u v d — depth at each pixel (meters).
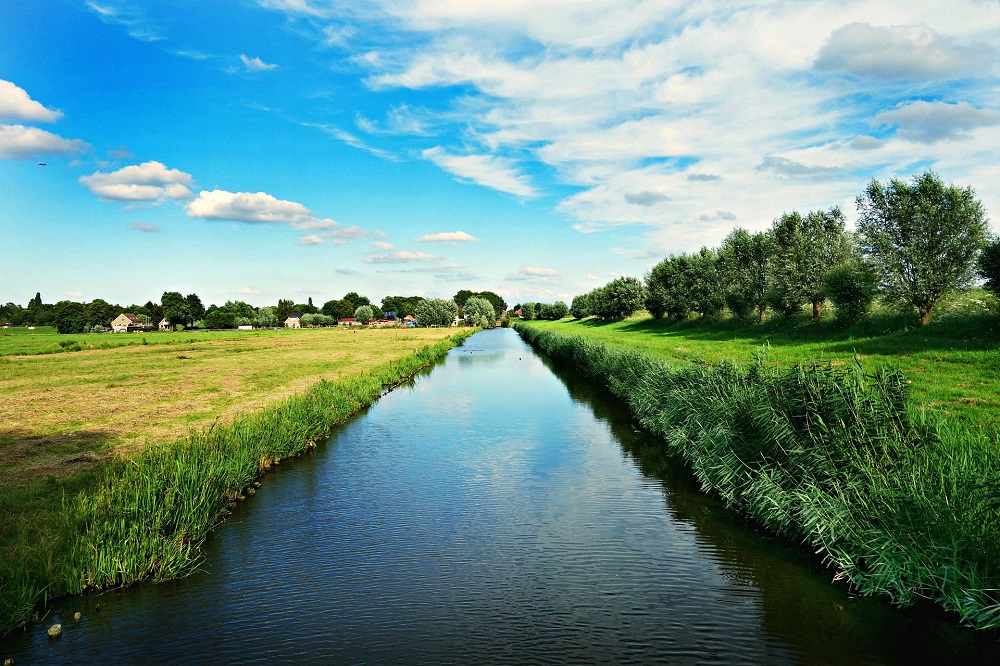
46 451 14.91
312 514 11.45
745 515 11.13
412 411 22.97
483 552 9.59
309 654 6.65
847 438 9.37
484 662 6.44
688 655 6.56
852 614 7.40
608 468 14.54
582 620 7.39
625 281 85.44
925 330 26.25
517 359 50.09
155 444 15.45
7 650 6.73
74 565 8.25
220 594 8.19
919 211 27.31
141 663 6.46
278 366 39.56
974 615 6.63
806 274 36.41
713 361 26.53
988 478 7.25
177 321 180.75
